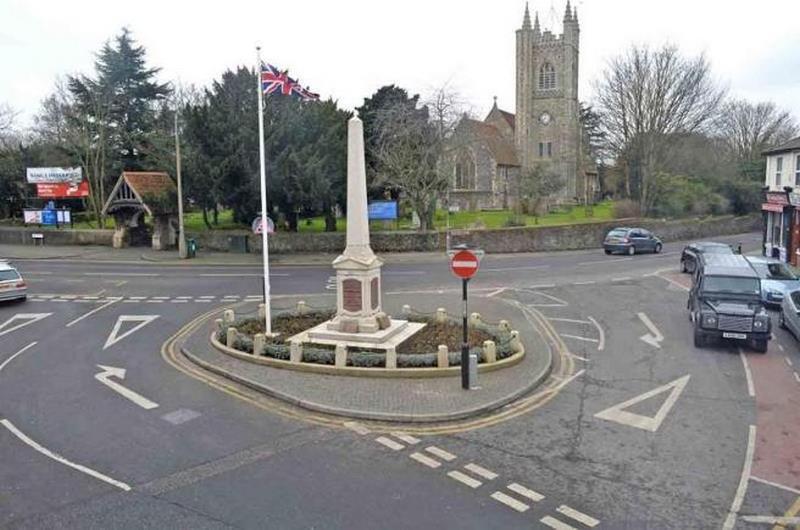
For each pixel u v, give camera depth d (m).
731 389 13.94
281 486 9.35
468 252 13.51
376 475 9.72
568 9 73.81
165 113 58.09
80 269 33.88
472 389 13.65
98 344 18.19
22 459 10.35
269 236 40.12
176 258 37.47
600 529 8.20
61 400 13.30
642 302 24.14
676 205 57.62
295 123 38.50
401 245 40.50
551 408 12.82
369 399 12.98
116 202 42.28
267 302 17.55
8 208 59.00
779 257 36.50
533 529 8.17
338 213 54.44
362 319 17.23
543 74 75.69
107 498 9.01
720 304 17.62
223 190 38.41
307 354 15.35
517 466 10.06
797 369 15.42
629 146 55.88
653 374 15.11
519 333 18.89
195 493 9.15
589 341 18.34
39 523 8.33
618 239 41.22
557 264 35.81
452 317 20.70
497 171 68.06
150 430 11.59
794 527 8.30
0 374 15.30
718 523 8.38
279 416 12.33
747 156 74.25
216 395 13.59
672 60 53.72
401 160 40.97
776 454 10.53
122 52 58.00
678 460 10.30
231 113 38.09
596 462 10.22
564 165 73.00
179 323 20.81
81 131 53.81
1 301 23.91
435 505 8.78
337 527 8.20
